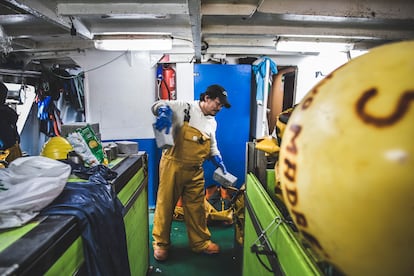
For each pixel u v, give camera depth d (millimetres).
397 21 2072
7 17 1911
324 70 3504
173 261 2361
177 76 3146
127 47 2633
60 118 3965
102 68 3076
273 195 1513
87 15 1679
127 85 3137
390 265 408
